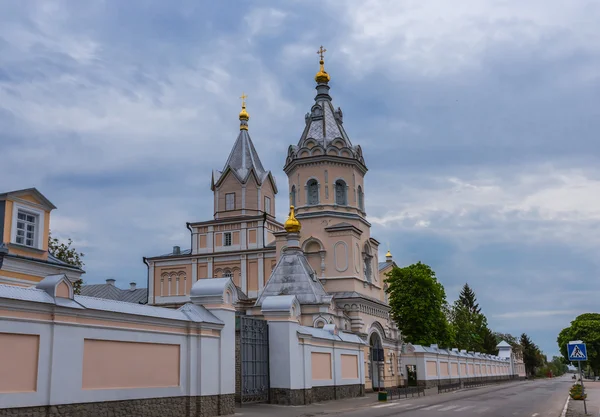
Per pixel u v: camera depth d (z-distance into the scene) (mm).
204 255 67625
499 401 36094
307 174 54500
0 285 15531
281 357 29516
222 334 23828
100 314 18016
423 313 59531
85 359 17453
